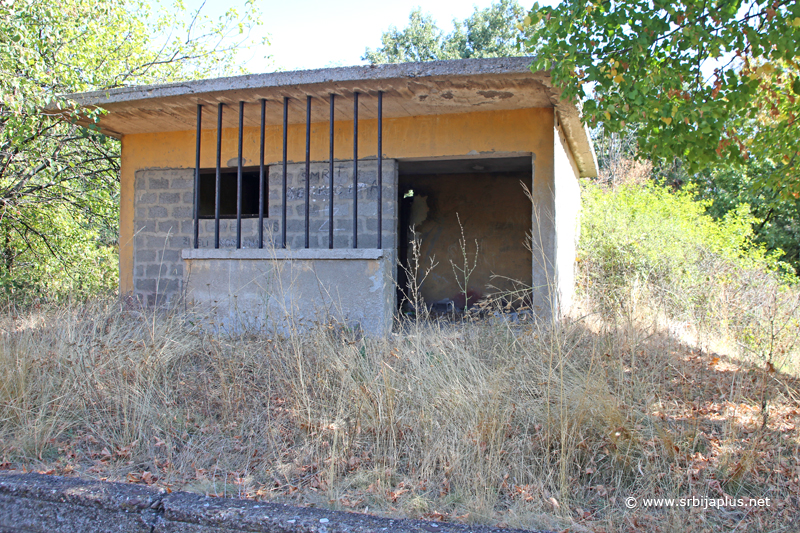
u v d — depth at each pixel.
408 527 2.39
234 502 2.60
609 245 9.83
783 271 11.67
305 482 3.18
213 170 7.57
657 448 3.30
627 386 4.02
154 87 6.02
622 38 4.52
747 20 4.37
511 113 6.36
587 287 8.47
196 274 6.05
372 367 4.27
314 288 5.66
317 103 6.20
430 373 4.00
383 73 5.38
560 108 6.36
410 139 6.65
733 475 3.08
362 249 5.50
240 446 3.57
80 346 4.42
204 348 4.87
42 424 3.68
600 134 19.23
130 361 4.38
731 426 3.49
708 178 15.38
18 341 4.61
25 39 6.59
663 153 4.73
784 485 3.01
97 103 6.27
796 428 3.62
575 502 2.96
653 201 10.52
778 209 14.38
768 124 5.43
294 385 3.94
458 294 10.16
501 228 10.08
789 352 5.07
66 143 8.94
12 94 6.36
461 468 3.16
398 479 3.20
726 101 4.69
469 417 3.56
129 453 3.47
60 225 9.14
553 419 3.49
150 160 7.51
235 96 6.00
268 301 5.73
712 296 7.46
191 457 3.42
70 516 2.65
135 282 7.50
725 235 10.25
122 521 2.59
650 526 2.69
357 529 2.37
